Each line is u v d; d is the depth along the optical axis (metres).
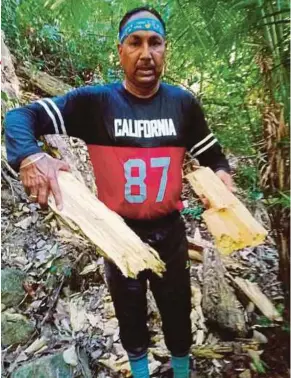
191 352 1.61
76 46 2.67
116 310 1.40
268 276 1.82
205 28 1.44
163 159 1.30
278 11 1.22
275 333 1.61
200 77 1.93
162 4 1.68
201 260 1.93
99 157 1.30
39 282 1.88
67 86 2.64
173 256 1.36
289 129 1.36
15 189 2.19
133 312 1.38
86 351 1.66
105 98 1.28
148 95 1.29
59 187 1.02
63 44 2.71
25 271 1.91
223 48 1.40
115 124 1.28
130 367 1.51
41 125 1.25
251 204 1.63
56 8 1.78
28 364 1.52
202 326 1.71
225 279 1.76
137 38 1.22
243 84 1.64
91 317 1.80
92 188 2.06
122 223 0.99
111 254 0.94
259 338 1.62
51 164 1.05
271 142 1.40
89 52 2.65
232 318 1.66
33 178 1.03
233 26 1.37
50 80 2.62
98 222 0.98
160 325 1.78
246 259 1.90
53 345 1.66
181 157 1.35
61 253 2.00
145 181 1.29
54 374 1.51
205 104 1.74
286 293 1.50
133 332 1.40
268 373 1.50
